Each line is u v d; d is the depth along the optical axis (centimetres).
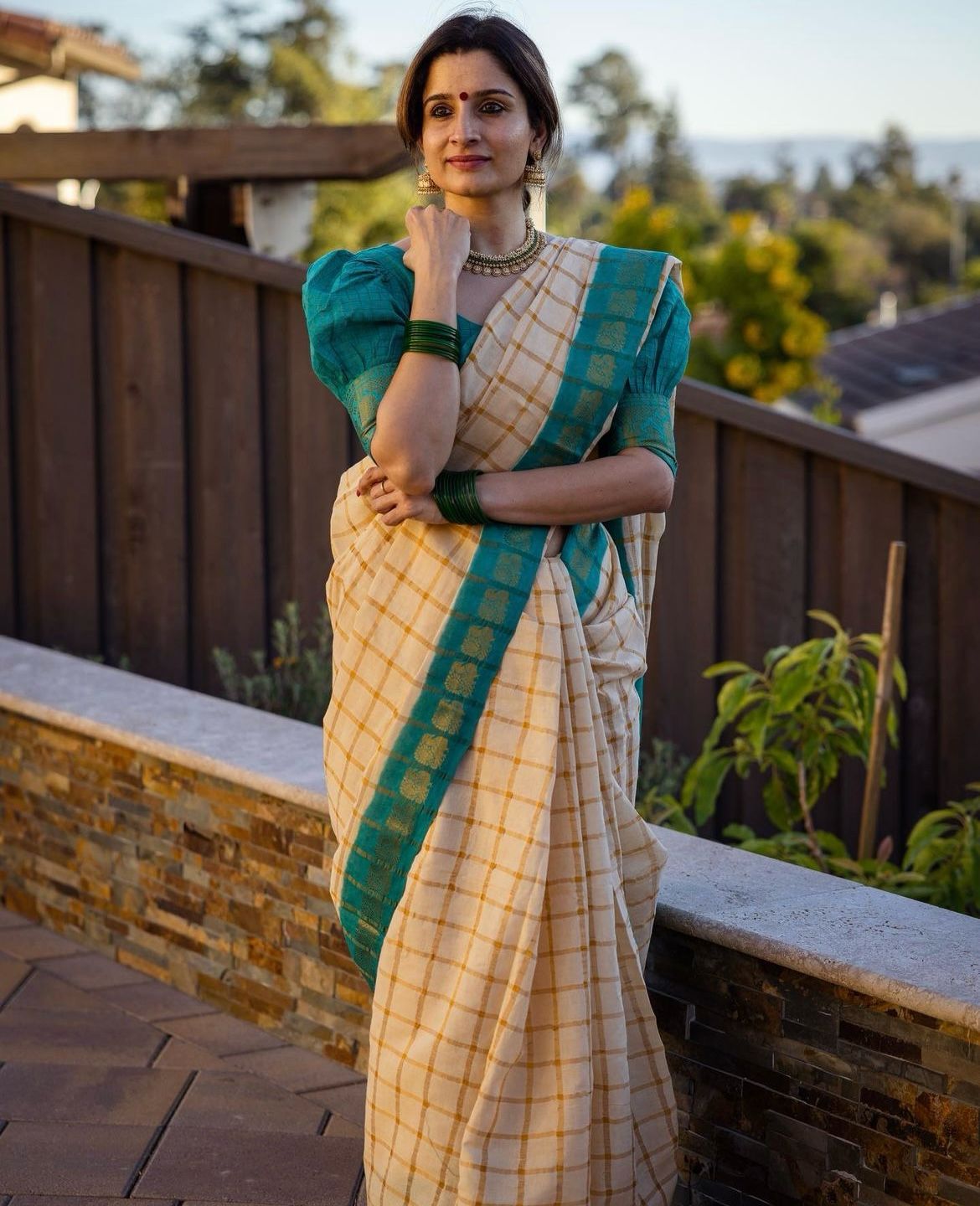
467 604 233
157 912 385
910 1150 235
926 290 7788
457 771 234
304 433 545
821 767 386
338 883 247
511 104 234
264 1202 285
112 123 4472
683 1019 269
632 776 255
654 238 1530
